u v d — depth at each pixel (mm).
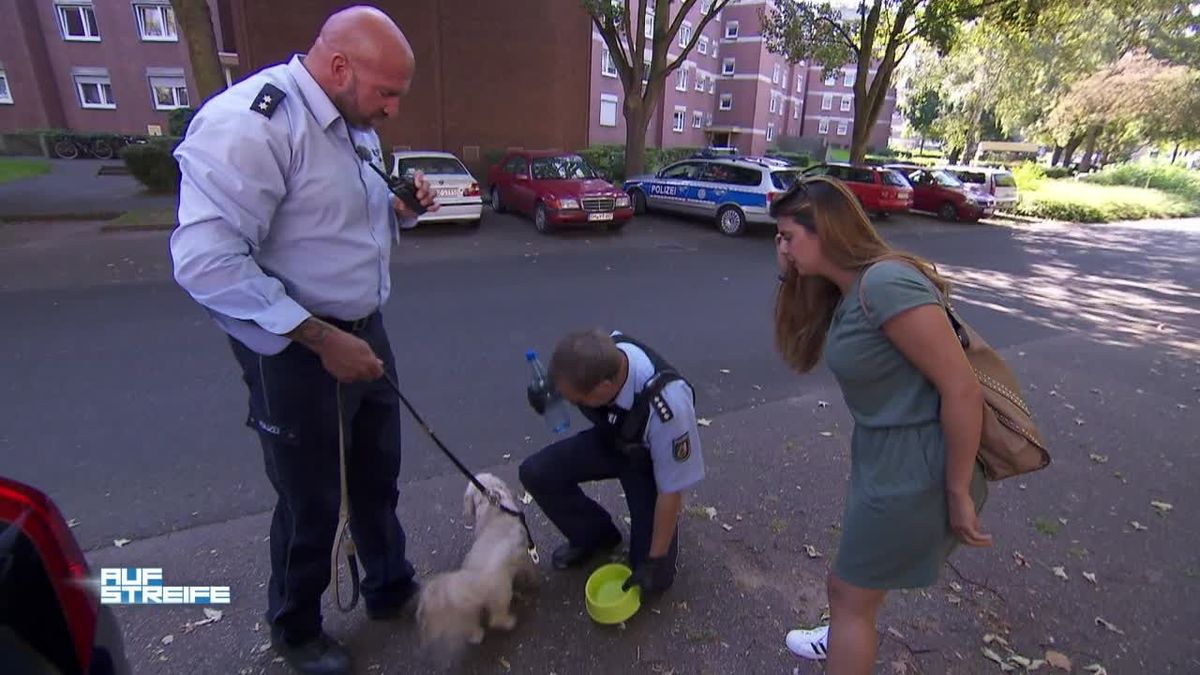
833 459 3754
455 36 16984
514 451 3725
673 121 36688
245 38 15570
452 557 2775
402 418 4094
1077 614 2590
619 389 2166
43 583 1379
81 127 27359
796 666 2271
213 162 1533
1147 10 24391
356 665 2209
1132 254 13445
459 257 9281
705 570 2756
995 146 29953
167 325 5750
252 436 3762
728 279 8586
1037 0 15898
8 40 25828
